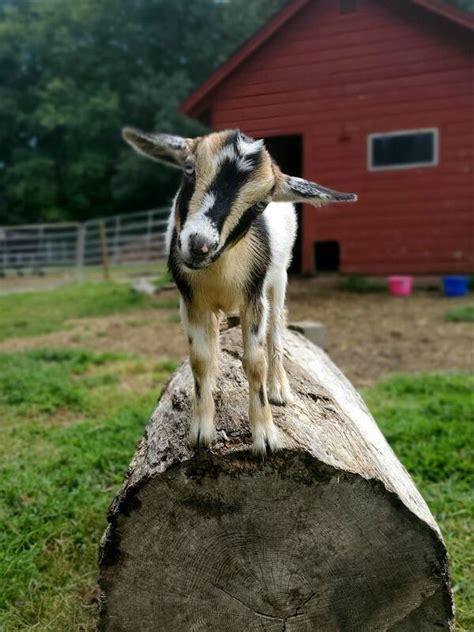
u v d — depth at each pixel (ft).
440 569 2.28
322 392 2.95
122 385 6.82
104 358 7.93
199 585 2.30
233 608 2.32
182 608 2.32
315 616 2.34
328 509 2.23
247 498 2.21
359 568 2.29
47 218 31.99
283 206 2.66
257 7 24.36
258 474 2.18
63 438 5.16
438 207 11.97
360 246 12.64
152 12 30.91
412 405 5.61
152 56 31.99
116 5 31.96
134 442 4.94
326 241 13.11
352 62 11.51
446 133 11.59
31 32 35.86
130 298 13.16
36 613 3.06
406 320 9.62
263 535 2.26
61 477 4.39
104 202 33.14
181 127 27.22
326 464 2.17
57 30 34.09
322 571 2.29
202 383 2.24
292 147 11.82
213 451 2.19
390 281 11.82
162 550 2.27
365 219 12.47
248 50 8.17
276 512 2.23
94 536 3.67
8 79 36.70
